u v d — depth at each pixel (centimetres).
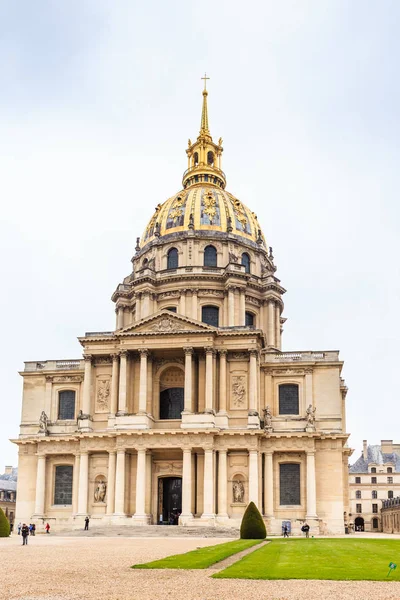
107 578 3262
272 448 9875
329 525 9688
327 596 2648
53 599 2589
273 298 12300
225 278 11931
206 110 15112
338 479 9812
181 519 9150
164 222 12900
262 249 12850
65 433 10394
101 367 10425
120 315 12656
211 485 9288
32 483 10400
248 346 9981
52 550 5378
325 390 10231
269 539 7281
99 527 9019
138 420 9706
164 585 2980
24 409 10800
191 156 14600
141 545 6128
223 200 13000
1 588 2908
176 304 11925
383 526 17200
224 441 9600
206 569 3678
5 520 8038
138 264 12988
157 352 10212
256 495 9331
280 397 10350
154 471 9894
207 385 9769
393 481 18175
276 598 2592
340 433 9906
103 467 9956
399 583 3053
